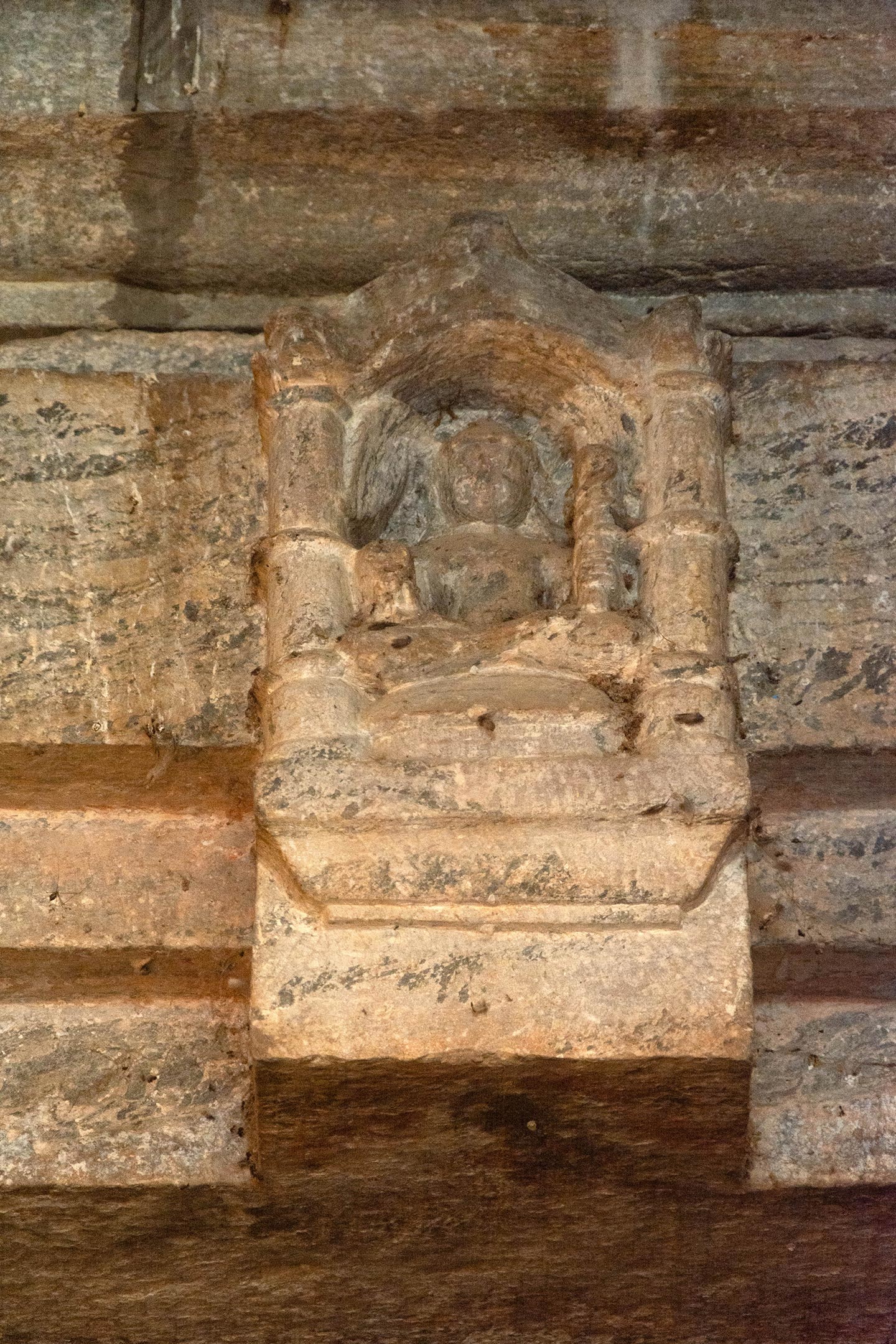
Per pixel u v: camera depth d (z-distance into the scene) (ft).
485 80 13.53
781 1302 11.92
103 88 13.41
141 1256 11.51
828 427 13.89
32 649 13.29
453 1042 10.76
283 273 14.15
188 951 12.09
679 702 11.44
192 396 13.91
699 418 12.88
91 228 13.84
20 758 12.90
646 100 13.51
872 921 12.31
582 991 10.87
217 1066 11.44
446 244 12.96
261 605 13.43
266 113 13.43
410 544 13.69
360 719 11.46
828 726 13.16
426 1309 11.96
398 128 13.56
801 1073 11.53
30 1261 11.44
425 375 13.25
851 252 14.24
